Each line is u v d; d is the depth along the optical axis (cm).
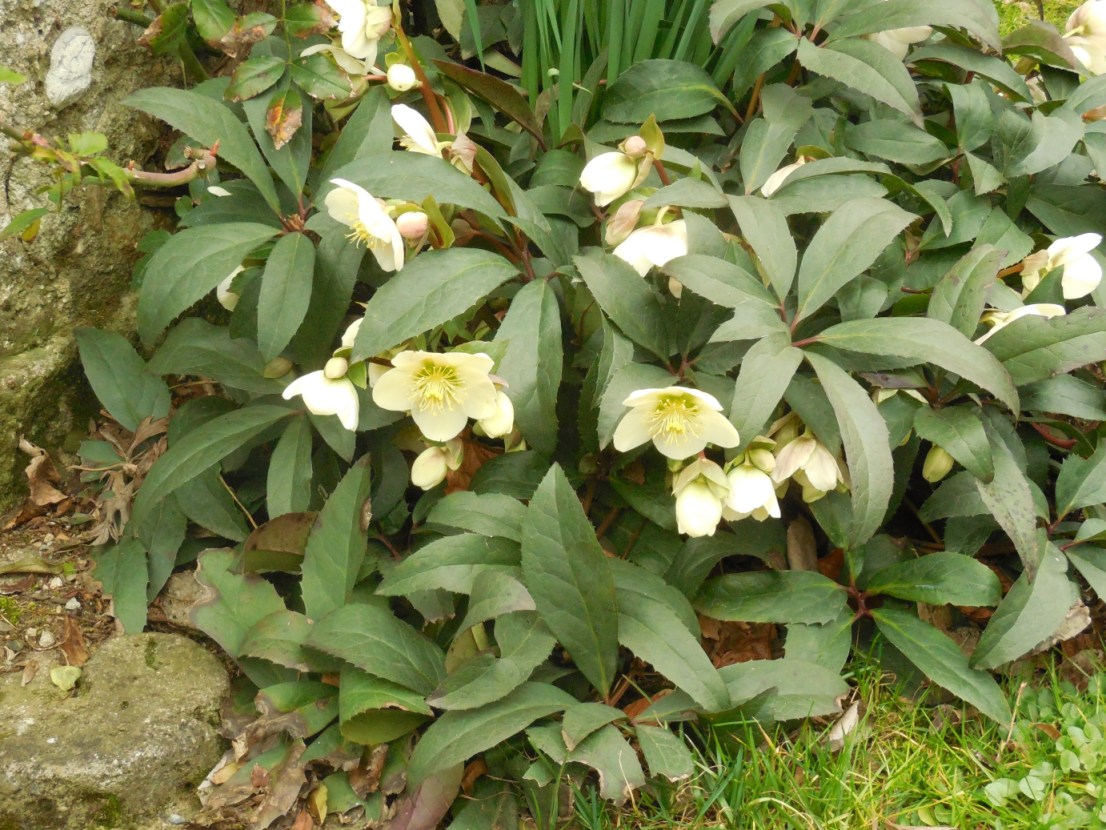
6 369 112
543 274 109
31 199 111
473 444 113
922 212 114
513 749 100
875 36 117
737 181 117
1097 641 110
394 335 98
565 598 98
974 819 98
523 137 121
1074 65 116
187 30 119
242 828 98
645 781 98
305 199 113
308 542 104
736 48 118
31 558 111
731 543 107
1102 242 114
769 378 96
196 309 124
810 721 103
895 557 108
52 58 111
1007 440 105
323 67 111
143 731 100
